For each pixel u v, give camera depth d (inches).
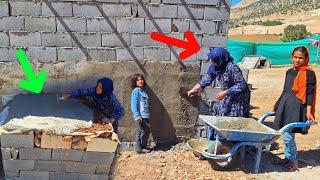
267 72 354.9
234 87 125.8
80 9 133.2
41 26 132.5
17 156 106.0
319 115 195.6
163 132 147.6
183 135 148.9
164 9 137.3
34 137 104.7
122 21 136.3
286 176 126.5
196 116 147.6
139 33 138.1
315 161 139.3
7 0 129.0
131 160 132.2
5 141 104.2
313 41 430.0
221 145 126.6
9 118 110.3
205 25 140.3
